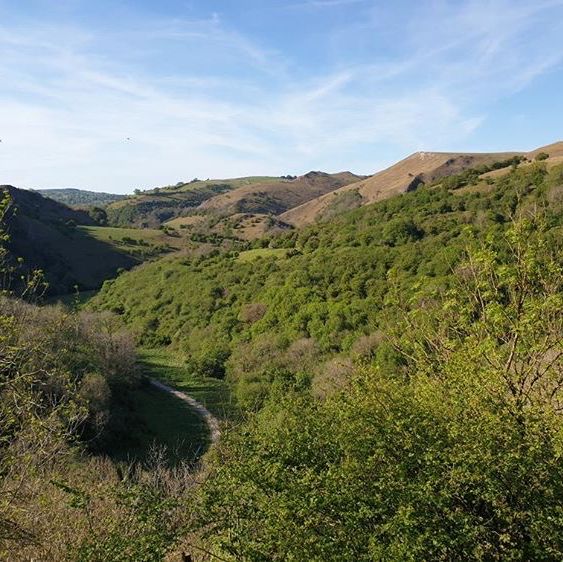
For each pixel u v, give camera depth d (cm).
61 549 658
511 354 616
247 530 524
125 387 3175
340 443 578
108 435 2388
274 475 539
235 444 619
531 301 589
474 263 694
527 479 491
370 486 527
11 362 843
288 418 645
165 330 4809
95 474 1138
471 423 539
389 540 475
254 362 3522
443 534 455
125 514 622
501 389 577
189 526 539
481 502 517
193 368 3906
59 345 1321
